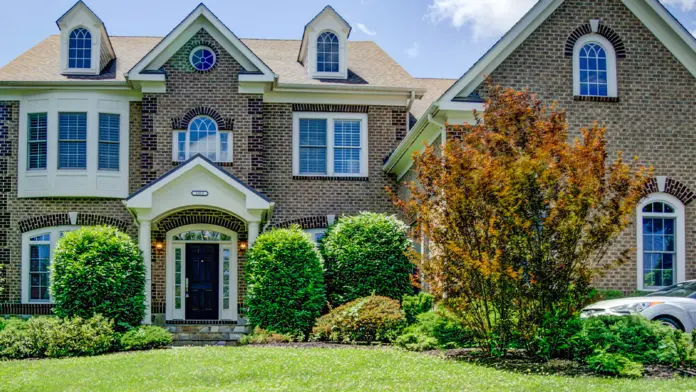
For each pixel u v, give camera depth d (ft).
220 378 36.24
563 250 37.91
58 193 66.59
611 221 37.83
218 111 67.36
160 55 67.26
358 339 50.75
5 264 67.31
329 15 72.43
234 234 67.77
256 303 55.42
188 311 67.77
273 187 69.10
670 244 56.85
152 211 57.67
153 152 66.44
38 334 47.21
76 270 50.98
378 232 60.08
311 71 71.67
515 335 39.22
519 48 56.90
